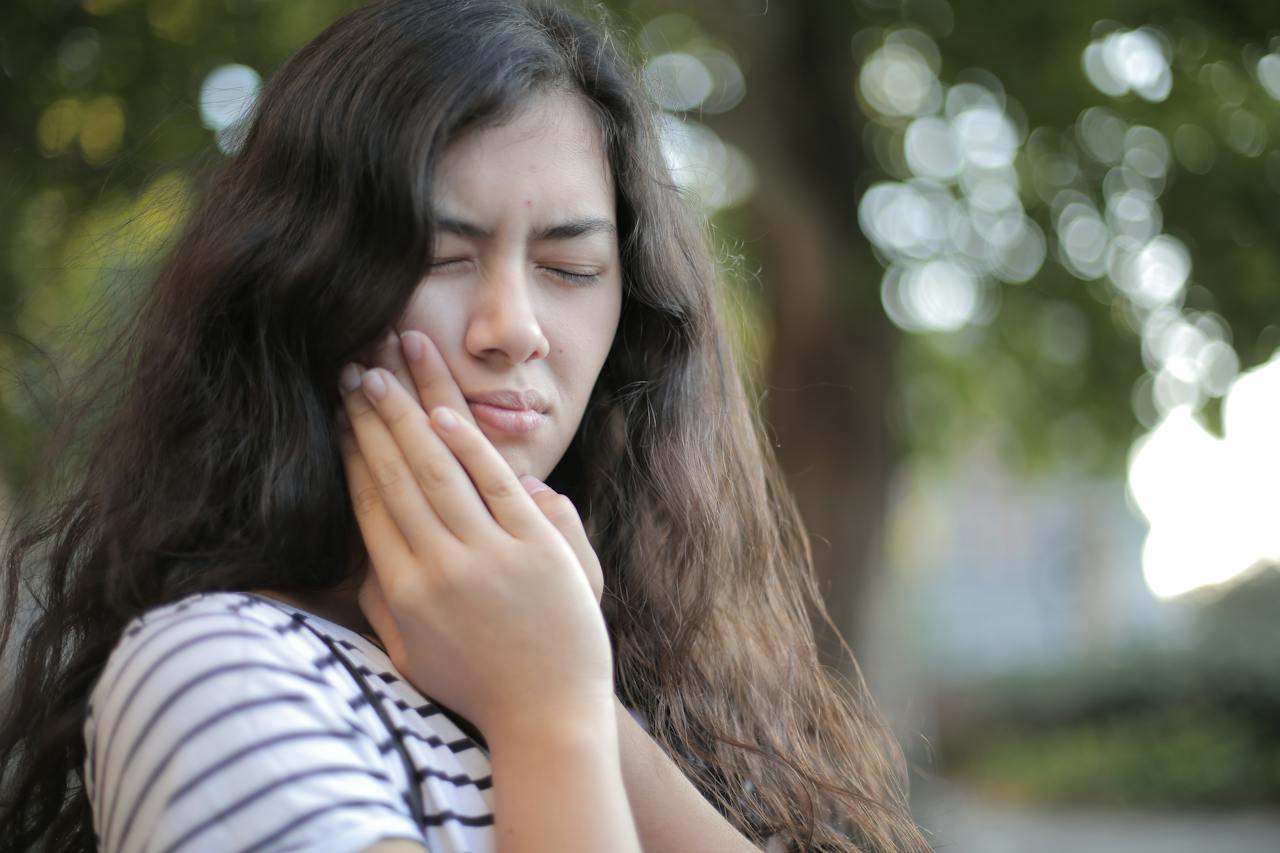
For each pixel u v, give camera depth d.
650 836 1.50
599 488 1.95
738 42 6.92
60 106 5.52
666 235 1.81
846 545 7.08
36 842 1.47
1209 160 7.13
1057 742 17.22
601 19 2.12
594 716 1.27
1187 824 13.64
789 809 1.87
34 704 1.52
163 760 1.09
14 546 1.78
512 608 1.29
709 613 1.93
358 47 1.49
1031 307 7.77
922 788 7.18
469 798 1.27
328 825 1.08
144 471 1.48
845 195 7.19
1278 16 6.61
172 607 1.23
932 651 23.34
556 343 1.50
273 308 1.42
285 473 1.38
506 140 1.44
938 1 6.93
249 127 1.78
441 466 1.35
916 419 9.53
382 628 1.39
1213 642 17.59
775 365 7.27
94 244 2.20
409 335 1.41
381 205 1.38
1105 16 6.71
